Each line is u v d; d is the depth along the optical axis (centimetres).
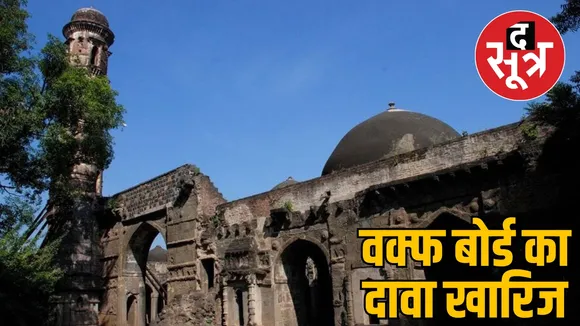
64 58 2362
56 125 2195
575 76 1315
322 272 2794
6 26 1988
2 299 2084
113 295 3284
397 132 2438
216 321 2520
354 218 2084
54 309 3038
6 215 2189
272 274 2377
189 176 2817
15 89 2016
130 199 3306
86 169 3425
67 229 3241
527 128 1716
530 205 1630
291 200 2378
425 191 1903
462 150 1869
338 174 2225
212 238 2672
